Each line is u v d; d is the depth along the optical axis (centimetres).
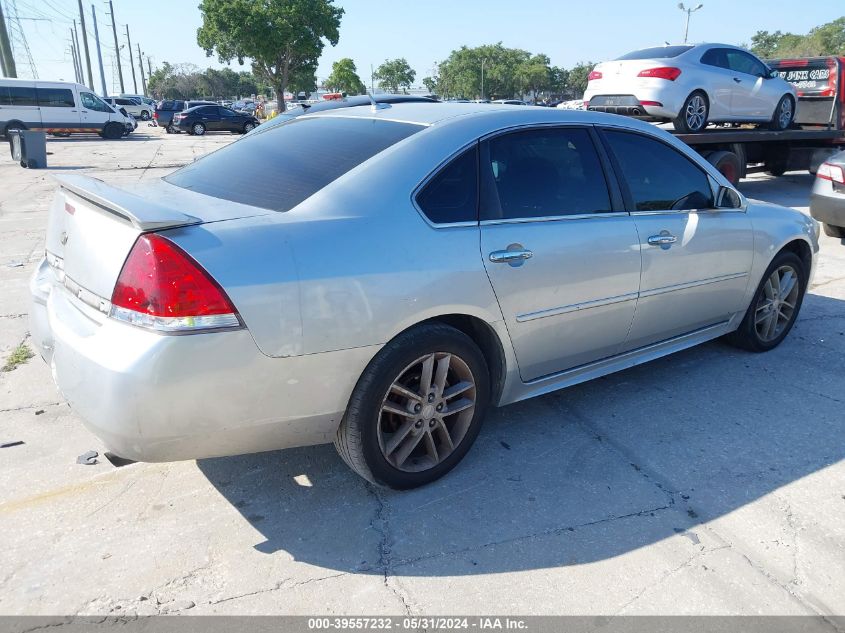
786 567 264
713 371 446
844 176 780
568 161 345
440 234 288
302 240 255
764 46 10250
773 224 446
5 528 277
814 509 300
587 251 335
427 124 315
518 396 341
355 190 279
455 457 318
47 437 351
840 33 8669
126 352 230
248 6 4547
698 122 1034
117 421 234
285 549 269
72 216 277
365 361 269
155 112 3728
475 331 319
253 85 11819
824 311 574
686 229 386
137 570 255
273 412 255
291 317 247
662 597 247
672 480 321
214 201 286
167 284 230
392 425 306
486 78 11369
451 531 281
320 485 311
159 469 322
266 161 323
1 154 2147
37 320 300
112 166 1825
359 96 738
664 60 992
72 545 268
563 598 246
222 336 236
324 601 243
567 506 299
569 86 12094
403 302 272
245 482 312
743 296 441
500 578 255
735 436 362
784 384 428
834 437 363
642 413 387
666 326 397
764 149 1202
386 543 273
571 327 341
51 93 2767
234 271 239
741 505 302
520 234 312
